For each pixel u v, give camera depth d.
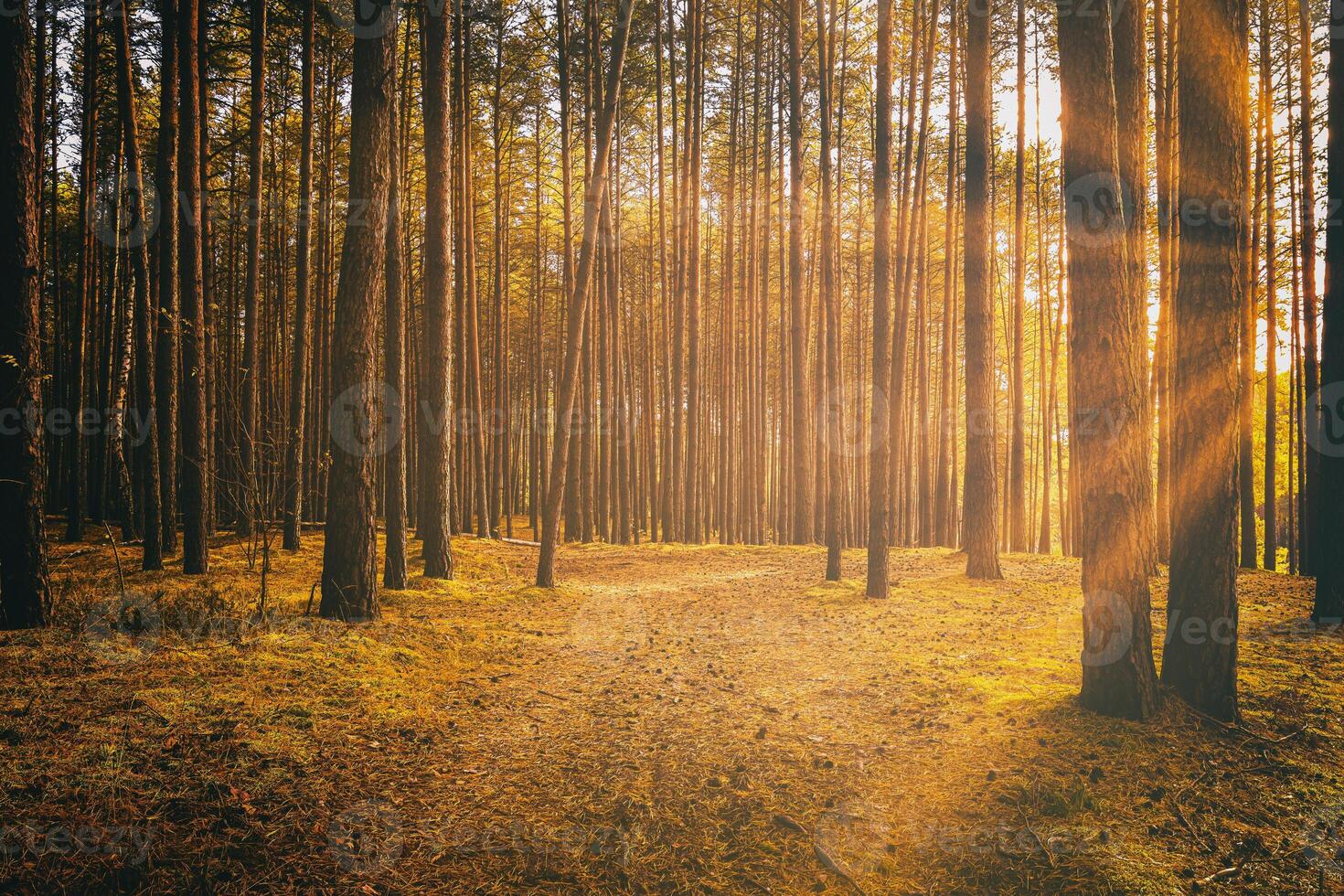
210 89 17.06
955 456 23.80
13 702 4.16
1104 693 4.73
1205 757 4.20
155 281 16.77
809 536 21.53
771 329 32.66
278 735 4.19
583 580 14.09
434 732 4.75
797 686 6.12
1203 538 4.71
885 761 4.33
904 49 21.03
